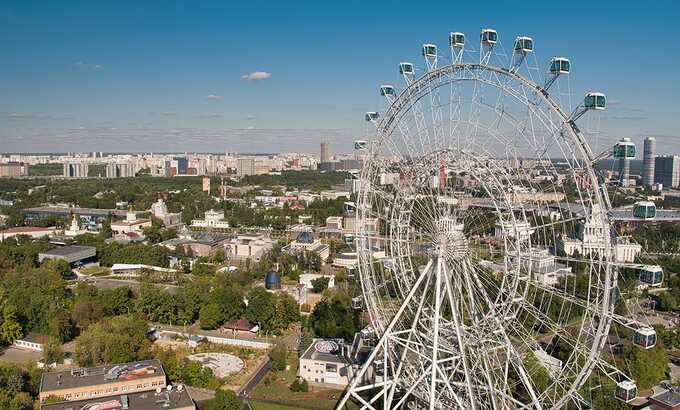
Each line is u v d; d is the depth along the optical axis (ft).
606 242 261.24
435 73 336.29
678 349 588.91
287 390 491.31
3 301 609.83
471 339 306.96
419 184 346.33
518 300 296.10
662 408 416.05
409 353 370.32
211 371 501.97
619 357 507.71
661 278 255.29
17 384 444.14
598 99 265.95
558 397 325.01
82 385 433.48
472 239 320.70
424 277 338.95
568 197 335.88
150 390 441.68
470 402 302.25
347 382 497.05
